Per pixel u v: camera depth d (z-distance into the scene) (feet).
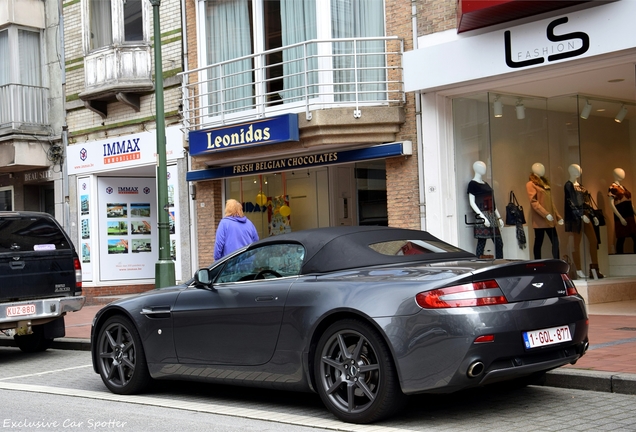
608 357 24.59
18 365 33.88
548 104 44.37
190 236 54.34
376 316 18.52
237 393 24.64
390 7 44.19
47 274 34.60
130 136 57.36
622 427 17.92
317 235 21.84
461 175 43.21
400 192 43.75
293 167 47.62
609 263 44.88
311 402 22.58
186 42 53.83
